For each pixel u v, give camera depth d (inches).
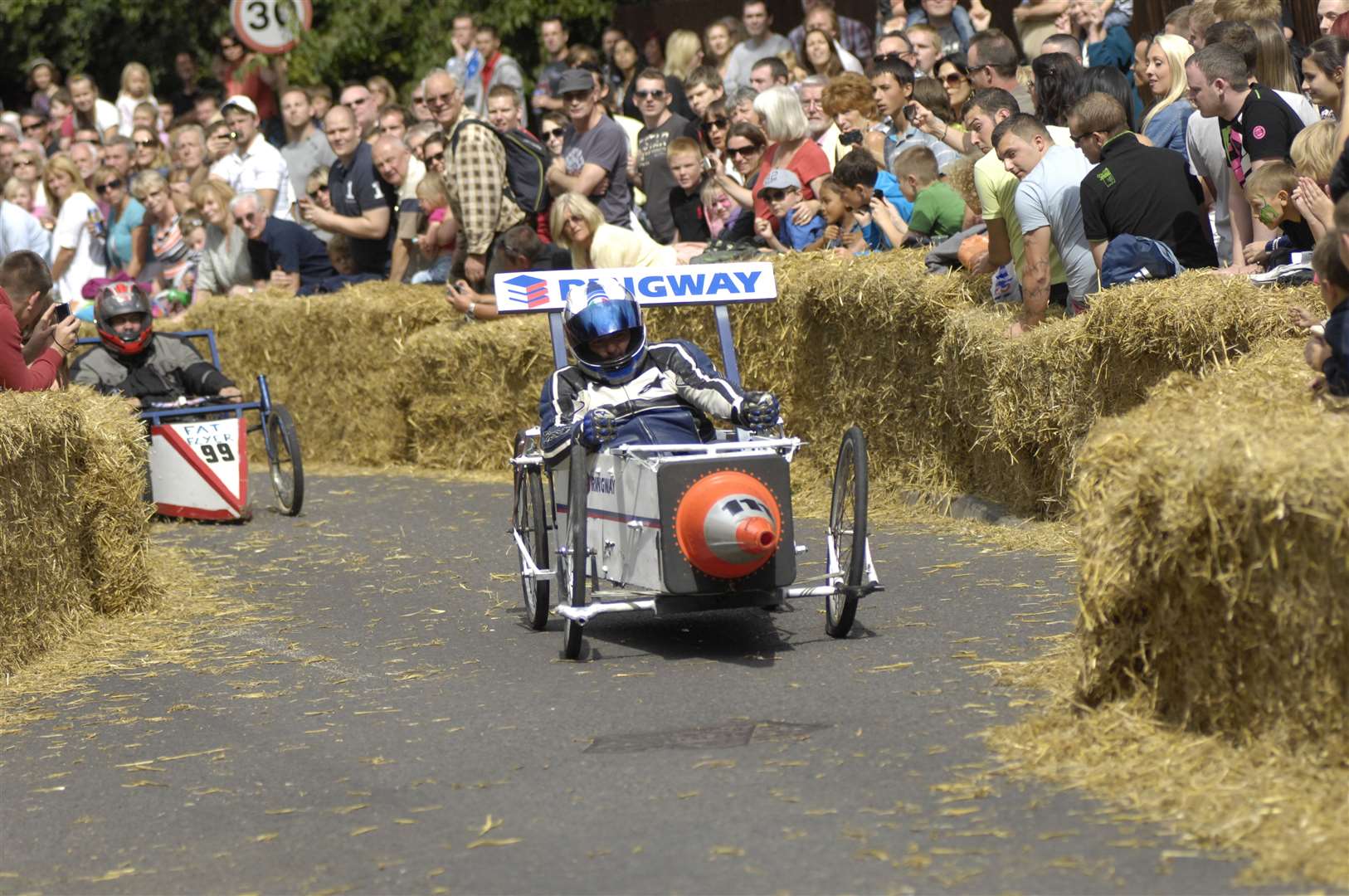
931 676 709.9
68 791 644.1
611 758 627.5
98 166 2197.3
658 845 532.7
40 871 561.3
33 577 863.1
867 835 525.7
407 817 580.7
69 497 923.4
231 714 739.4
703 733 650.8
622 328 826.8
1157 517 571.2
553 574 838.5
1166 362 891.4
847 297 1187.3
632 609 787.4
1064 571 898.1
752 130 1376.7
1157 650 586.9
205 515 1318.9
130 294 1381.6
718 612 876.6
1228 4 1090.7
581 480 778.2
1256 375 725.3
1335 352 639.8
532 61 2329.0
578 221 1354.6
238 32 2038.6
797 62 1675.7
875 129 1389.0
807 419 1278.3
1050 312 1050.7
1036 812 533.6
